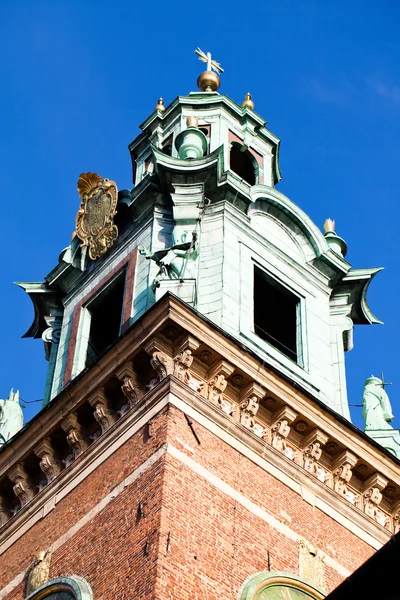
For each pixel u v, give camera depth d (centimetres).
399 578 2753
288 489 3969
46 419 4147
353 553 4003
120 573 3503
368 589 2800
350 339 4878
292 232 4919
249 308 4453
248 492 3831
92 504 3841
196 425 3856
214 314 4331
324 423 4122
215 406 3941
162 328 3941
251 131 5350
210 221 4669
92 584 3584
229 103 5353
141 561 3462
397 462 4241
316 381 4531
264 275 4694
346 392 4622
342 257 4956
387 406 4697
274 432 4059
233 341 4016
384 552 2748
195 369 3988
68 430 4097
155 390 3916
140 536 3534
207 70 5616
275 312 4878
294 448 4103
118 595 3444
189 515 3597
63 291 4981
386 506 4244
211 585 3475
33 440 4169
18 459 4197
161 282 4309
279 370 4150
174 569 3425
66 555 3788
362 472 4200
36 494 4150
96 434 4072
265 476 3931
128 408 3997
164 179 4744
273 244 4800
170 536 3494
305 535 3894
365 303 4997
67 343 4759
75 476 4012
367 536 4103
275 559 3728
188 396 3897
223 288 4419
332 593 2850
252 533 3728
